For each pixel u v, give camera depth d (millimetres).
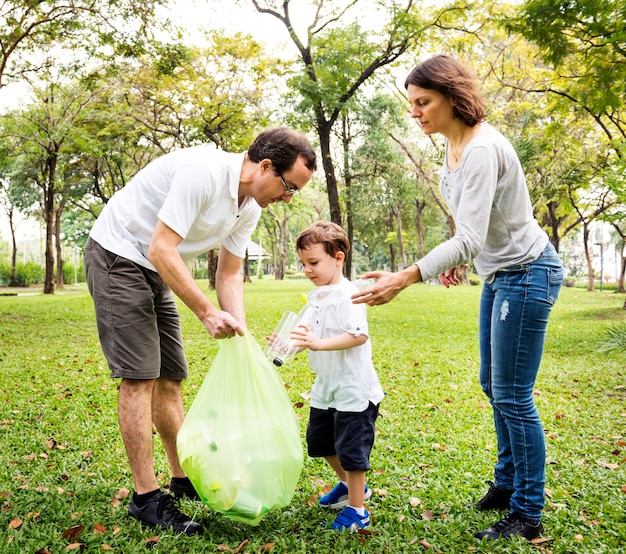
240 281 3160
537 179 17703
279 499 2537
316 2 16344
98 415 4836
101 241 2707
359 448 2670
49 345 9305
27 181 30312
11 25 13406
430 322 12539
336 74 16594
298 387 5953
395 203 31391
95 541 2480
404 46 16141
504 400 2656
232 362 2582
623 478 3473
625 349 5633
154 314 2725
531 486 2609
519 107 18500
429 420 4766
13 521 2633
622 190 9617
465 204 2502
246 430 2496
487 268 2693
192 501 2957
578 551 2506
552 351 8867
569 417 4969
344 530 2605
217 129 22125
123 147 24844
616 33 10781
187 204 2555
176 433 2988
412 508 2977
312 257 2838
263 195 2689
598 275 59375
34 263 46250
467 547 2529
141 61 17578
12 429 4406
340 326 2775
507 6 15312
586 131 18016
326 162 17516
